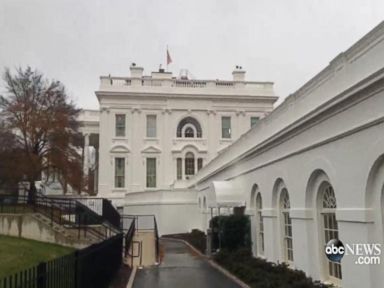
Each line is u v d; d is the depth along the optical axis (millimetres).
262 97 55500
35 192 33531
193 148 53938
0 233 23328
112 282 14805
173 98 54281
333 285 12586
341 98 11008
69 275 8953
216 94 54719
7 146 34031
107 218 29031
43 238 22406
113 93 52656
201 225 38094
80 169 36938
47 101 35656
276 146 17172
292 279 13531
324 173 13078
